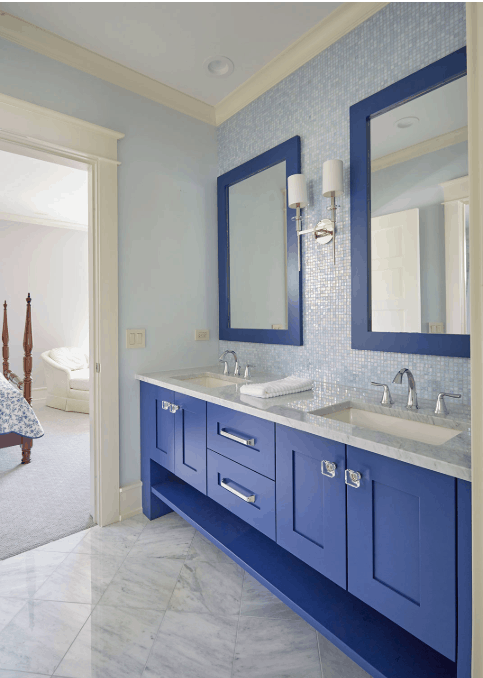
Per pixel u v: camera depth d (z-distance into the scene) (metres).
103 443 2.09
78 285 5.71
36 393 5.31
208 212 2.56
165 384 1.98
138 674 1.20
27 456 3.02
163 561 1.78
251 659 1.25
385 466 1.05
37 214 5.04
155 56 1.99
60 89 1.92
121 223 2.15
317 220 1.94
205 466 1.77
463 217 1.40
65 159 1.96
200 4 1.64
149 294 2.28
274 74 2.11
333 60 1.84
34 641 1.32
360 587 1.12
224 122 2.54
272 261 2.18
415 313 1.54
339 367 1.86
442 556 0.93
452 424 1.23
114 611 1.46
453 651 0.91
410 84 1.51
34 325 5.29
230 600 1.53
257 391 1.62
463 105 1.40
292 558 1.54
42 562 1.76
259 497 1.47
